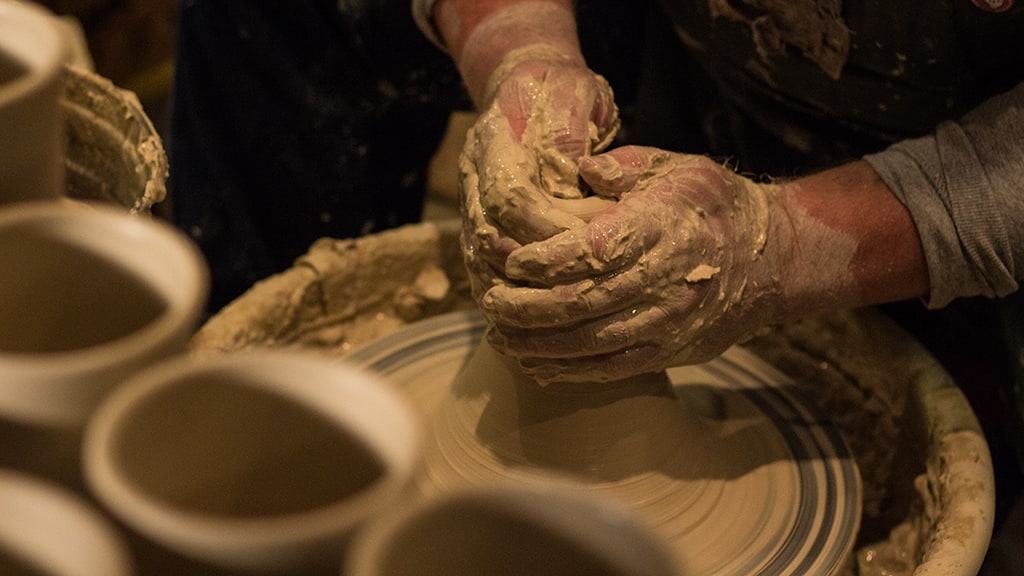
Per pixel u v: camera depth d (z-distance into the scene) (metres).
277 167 1.75
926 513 1.03
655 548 0.35
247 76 1.66
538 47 1.13
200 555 0.33
